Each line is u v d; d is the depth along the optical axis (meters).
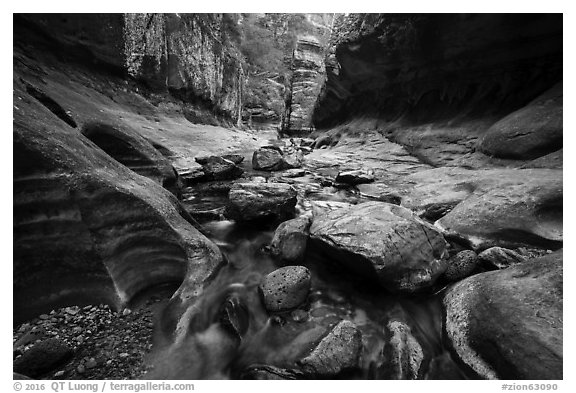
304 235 4.32
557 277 2.74
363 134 15.72
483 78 9.32
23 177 2.95
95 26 10.14
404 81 13.01
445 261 3.78
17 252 2.93
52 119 3.76
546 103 6.63
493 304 2.74
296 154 15.12
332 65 18.48
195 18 17.69
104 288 3.26
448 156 9.13
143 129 10.70
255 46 33.81
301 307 3.34
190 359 2.73
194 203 7.05
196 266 3.61
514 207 4.39
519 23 7.45
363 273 3.63
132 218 3.57
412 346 2.71
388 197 7.34
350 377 2.58
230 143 15.65
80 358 2.63
